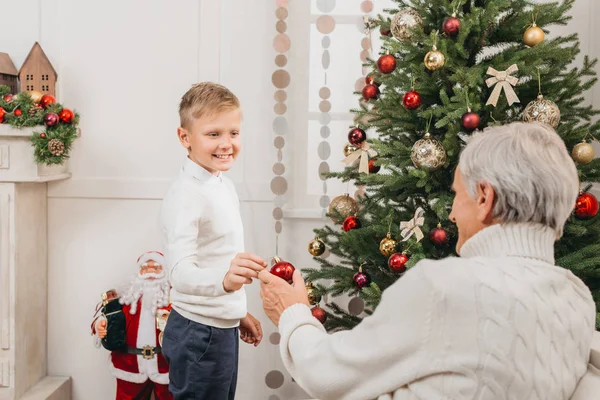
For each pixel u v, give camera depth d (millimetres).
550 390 919
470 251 1029
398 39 1852
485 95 1826
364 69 2643
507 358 901
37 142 2297
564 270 995
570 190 979
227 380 1935
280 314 1245
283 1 2629
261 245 2734
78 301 2729
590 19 2514
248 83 2688
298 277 1327
